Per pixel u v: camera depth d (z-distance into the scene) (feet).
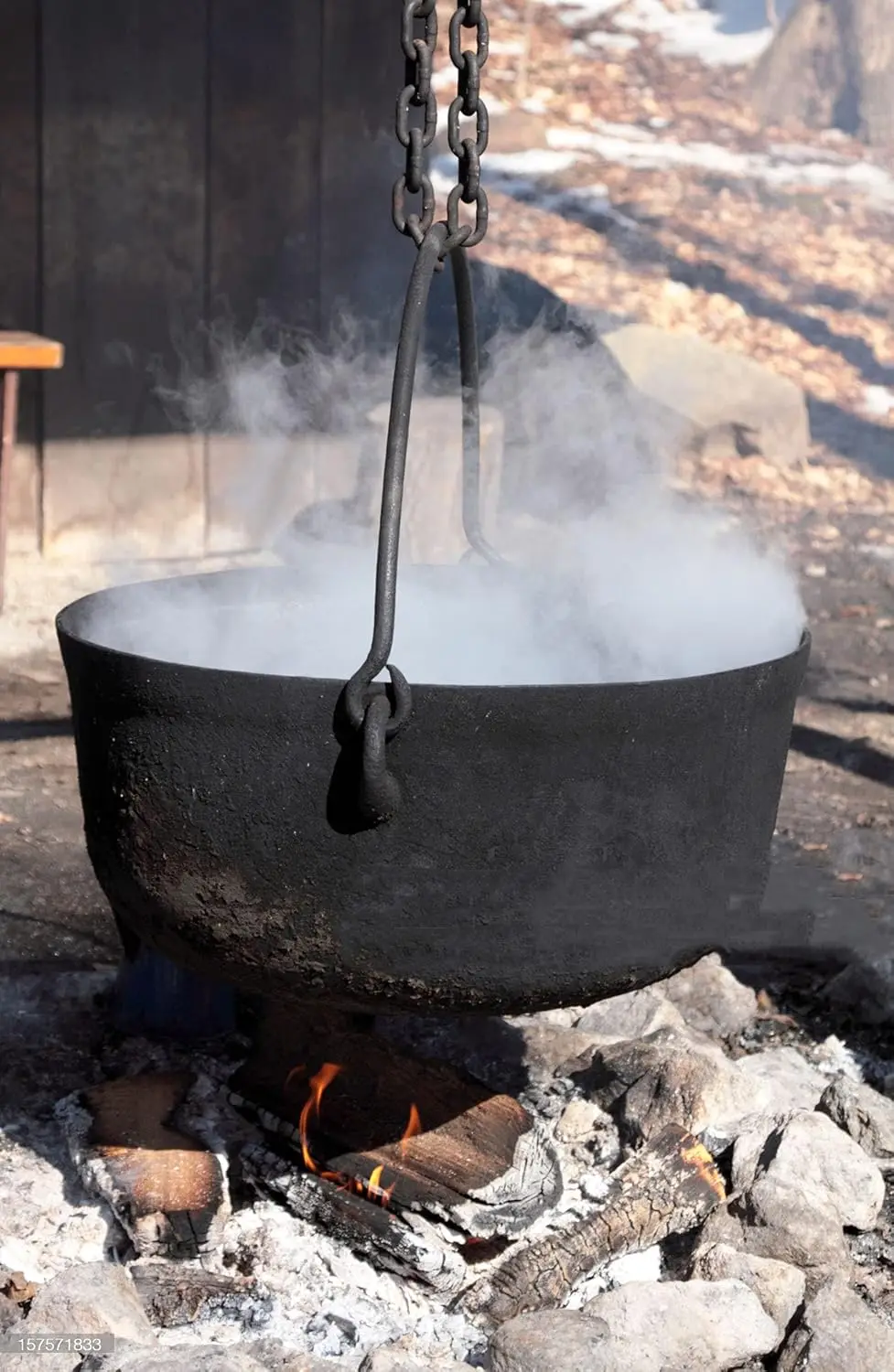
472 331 8.58
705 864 7.27
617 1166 8.80
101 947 11.60
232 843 6.88
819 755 16.40
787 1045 10.60
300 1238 8.13
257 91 20.59
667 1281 7.77
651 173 37.35
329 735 6.61
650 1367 7.07
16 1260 7.88
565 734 6.68
